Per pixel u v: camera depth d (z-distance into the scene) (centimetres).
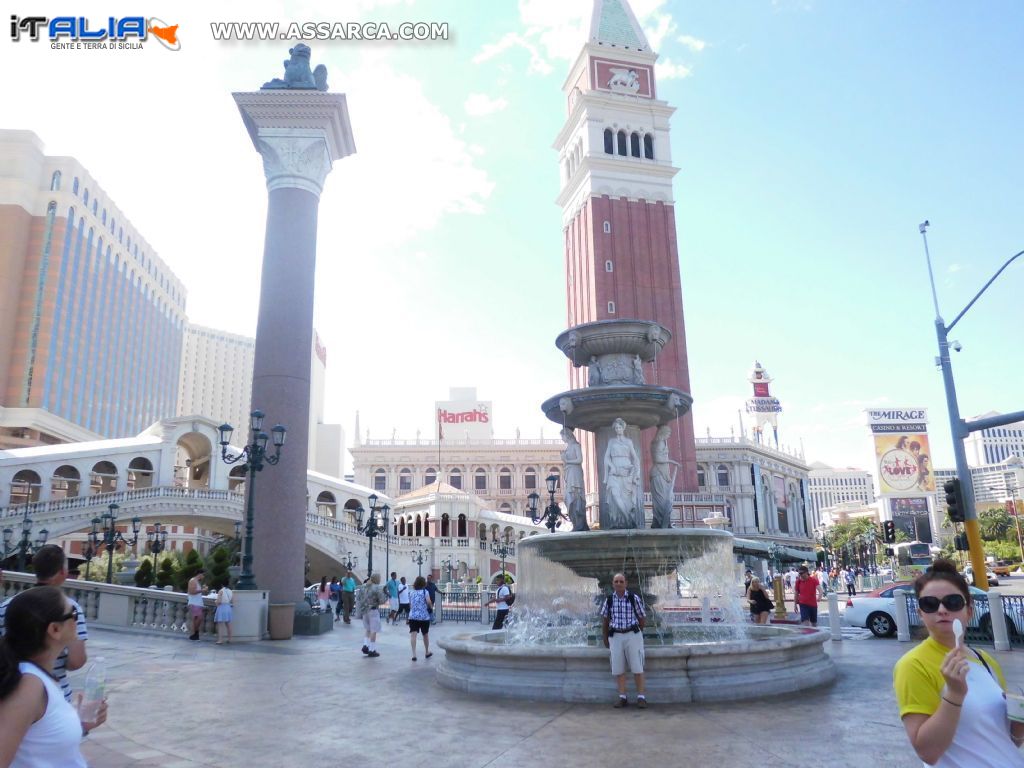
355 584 3094
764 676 1076
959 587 334
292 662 1562
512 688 1078
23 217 10706
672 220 8081
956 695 308
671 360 7725
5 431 10019
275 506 2453
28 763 304
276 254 2681
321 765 736
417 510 7906
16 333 10425
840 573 5253
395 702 1070
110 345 12612
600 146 8125
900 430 13175
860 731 835
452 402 11900
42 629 325
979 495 19550
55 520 5078
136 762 750
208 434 6788
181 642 1922
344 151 3017
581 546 1344
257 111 2778
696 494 7762
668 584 1470
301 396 2594
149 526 6806
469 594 3959
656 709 966
